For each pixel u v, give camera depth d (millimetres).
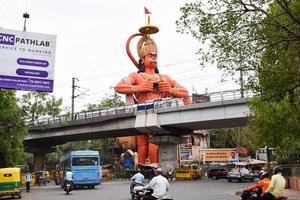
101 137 65812
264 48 13648
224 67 14172
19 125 38844
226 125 50625
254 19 13477
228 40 13742
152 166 48188
